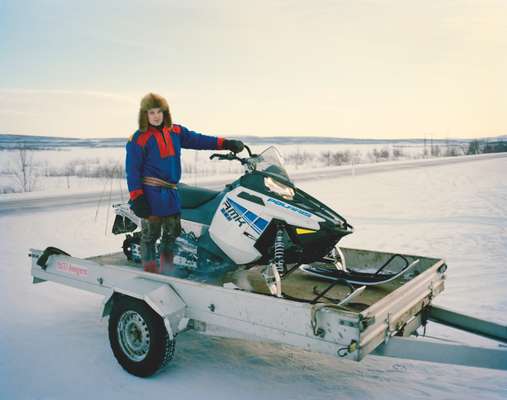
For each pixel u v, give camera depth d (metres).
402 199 15.38
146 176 4.23
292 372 3.77
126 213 5.24
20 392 3.40
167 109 4.24
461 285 6.07
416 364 3.97
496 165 33.22
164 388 3.46
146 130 4.16
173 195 4.32
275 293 3.70
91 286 4.25
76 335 4.48
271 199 4.10
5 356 4.02
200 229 4.52
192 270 4.59
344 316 2.75
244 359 4.00
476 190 17.48
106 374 3.69
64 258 4.52
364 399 3.33
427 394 3.42
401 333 3.37
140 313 3.57
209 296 3.42
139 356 3.69
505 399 3.35
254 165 4.41
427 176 24.86
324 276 4.70
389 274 4.49
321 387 3.52
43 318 4.95
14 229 10.58
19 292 5.86
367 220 11.36
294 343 3.00
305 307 2.92
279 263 3.88
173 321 3.47
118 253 5.82
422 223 10.72
